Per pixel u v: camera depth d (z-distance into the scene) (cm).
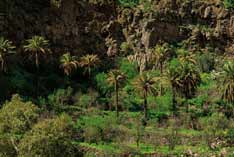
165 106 11375
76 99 11619
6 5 12675
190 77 11106
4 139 4666
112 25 13475
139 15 13438
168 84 11356
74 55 13050
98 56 13200
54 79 12125
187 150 9381
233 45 13338
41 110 10425
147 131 10138
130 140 9819
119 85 11588
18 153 4647
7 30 12475
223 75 11388
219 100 11450
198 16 13600
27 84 11631
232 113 11144
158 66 12656
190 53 12888
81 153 4972
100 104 11588
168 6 13525
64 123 4859
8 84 11275
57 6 13212
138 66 12875
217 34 13375
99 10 13612
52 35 13000
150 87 10944
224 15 13550
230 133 9956
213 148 9525
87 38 13312
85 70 12419
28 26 12838
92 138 9650
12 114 5062
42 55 12575
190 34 13350
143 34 13200
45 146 4606
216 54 13150
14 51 11619
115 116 10956
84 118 10669
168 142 9744
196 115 10988
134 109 11538
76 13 13375
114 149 9275
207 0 13788
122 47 13250
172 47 13075
